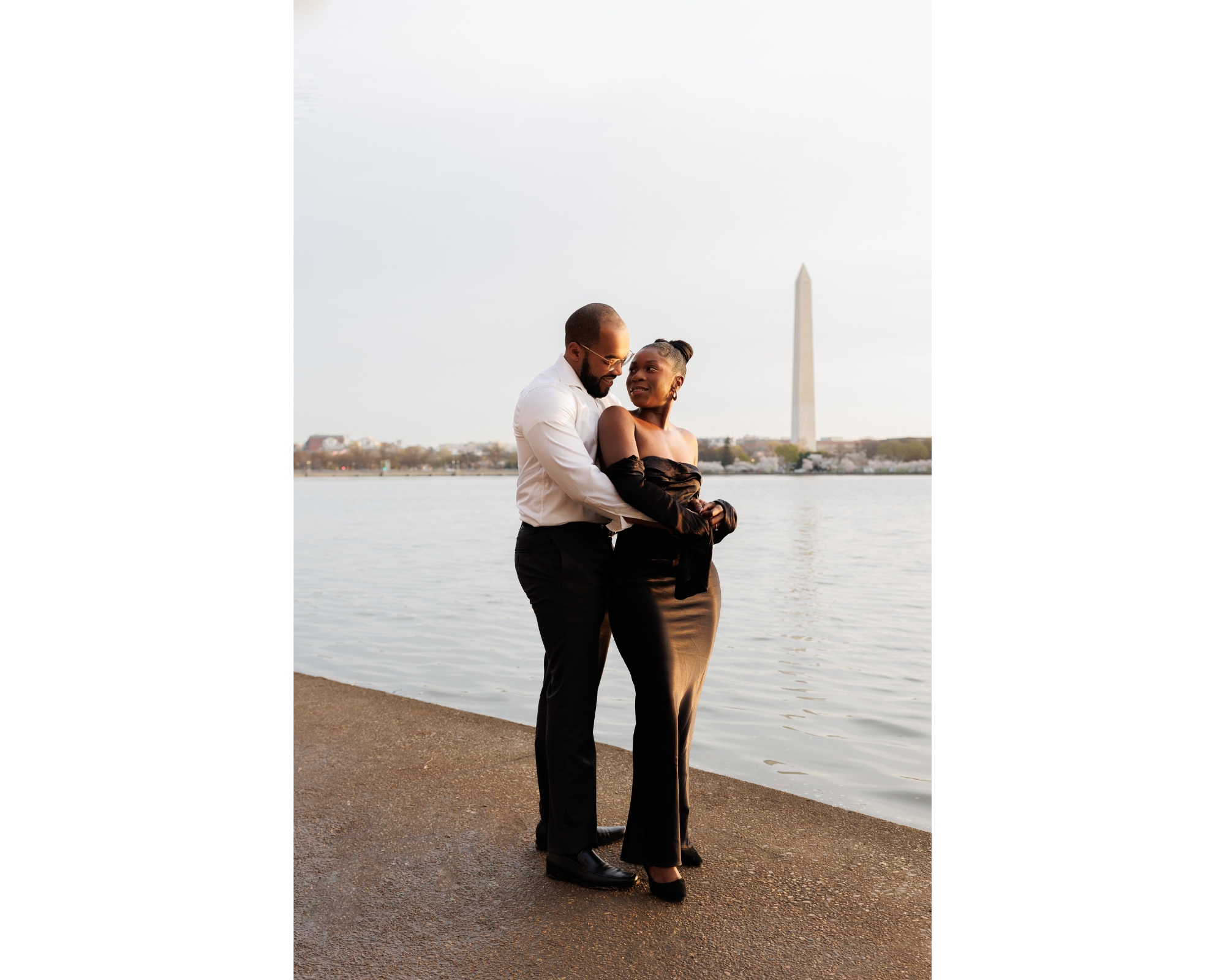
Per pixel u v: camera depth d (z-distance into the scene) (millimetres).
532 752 3557
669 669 2324
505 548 21406
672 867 2293
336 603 11445
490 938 2121
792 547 21000
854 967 1992
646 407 2471
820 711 5523
